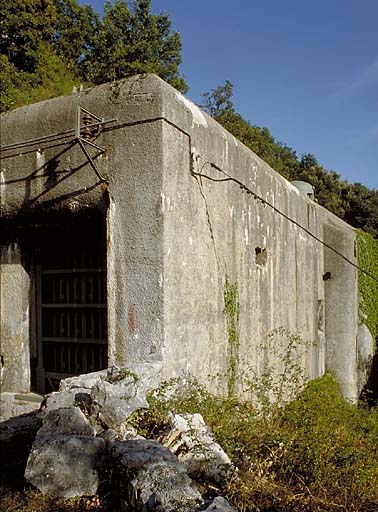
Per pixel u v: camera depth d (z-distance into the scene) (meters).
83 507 2.93
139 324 4.70
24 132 5.49
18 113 5.62
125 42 21.14
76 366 5.91
